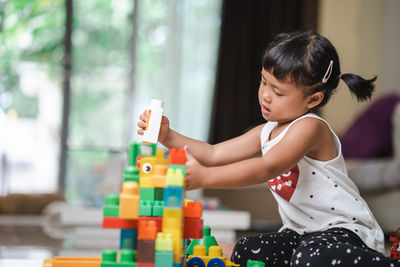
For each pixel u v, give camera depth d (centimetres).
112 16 484
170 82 478
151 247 97
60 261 107
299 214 136
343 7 466
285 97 128
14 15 475
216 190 371
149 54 484
